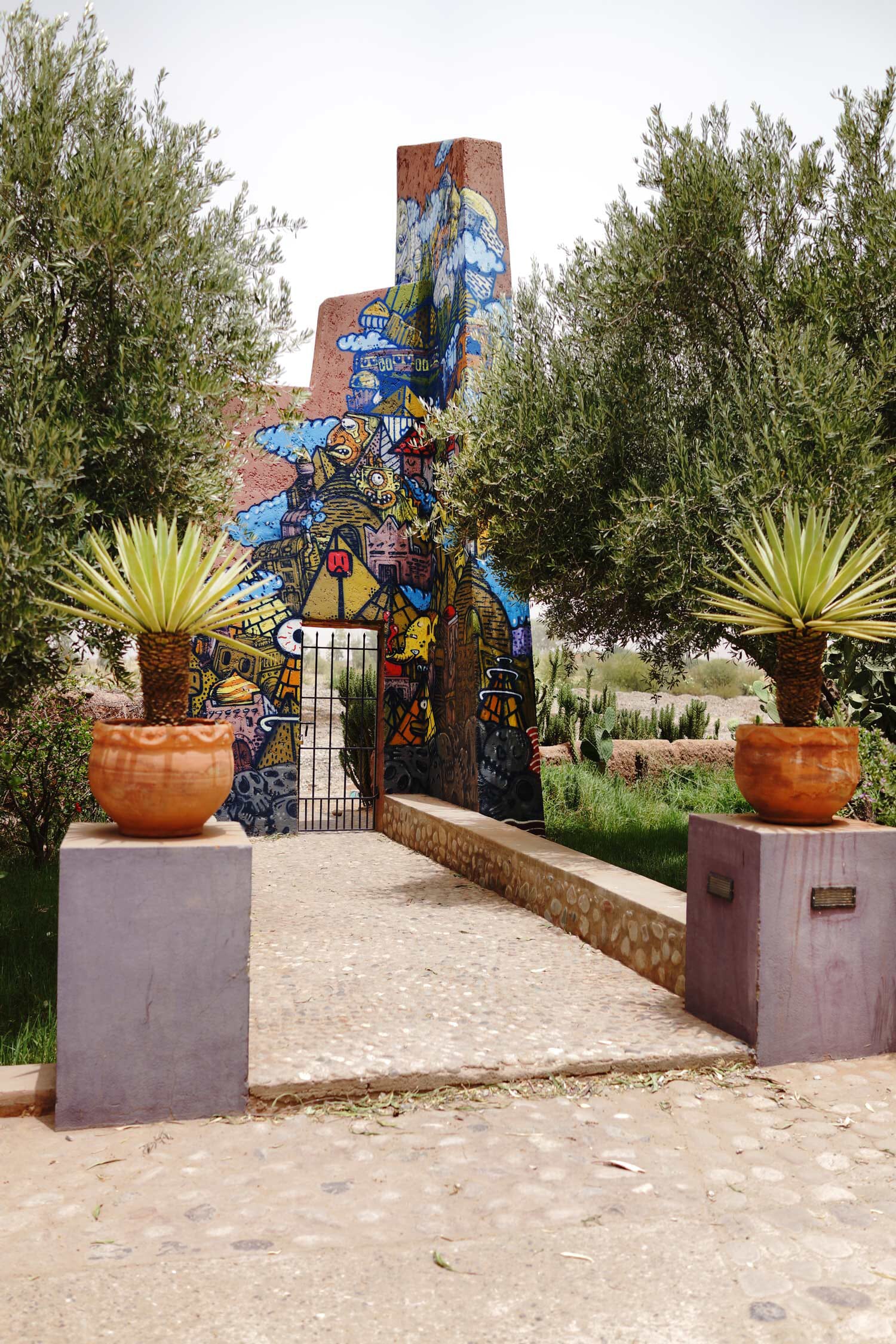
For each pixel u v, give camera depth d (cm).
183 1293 238
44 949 567
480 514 753
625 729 1480
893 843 417
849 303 654
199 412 490
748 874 405
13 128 450
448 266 1040
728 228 669
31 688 491
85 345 479
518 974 522
